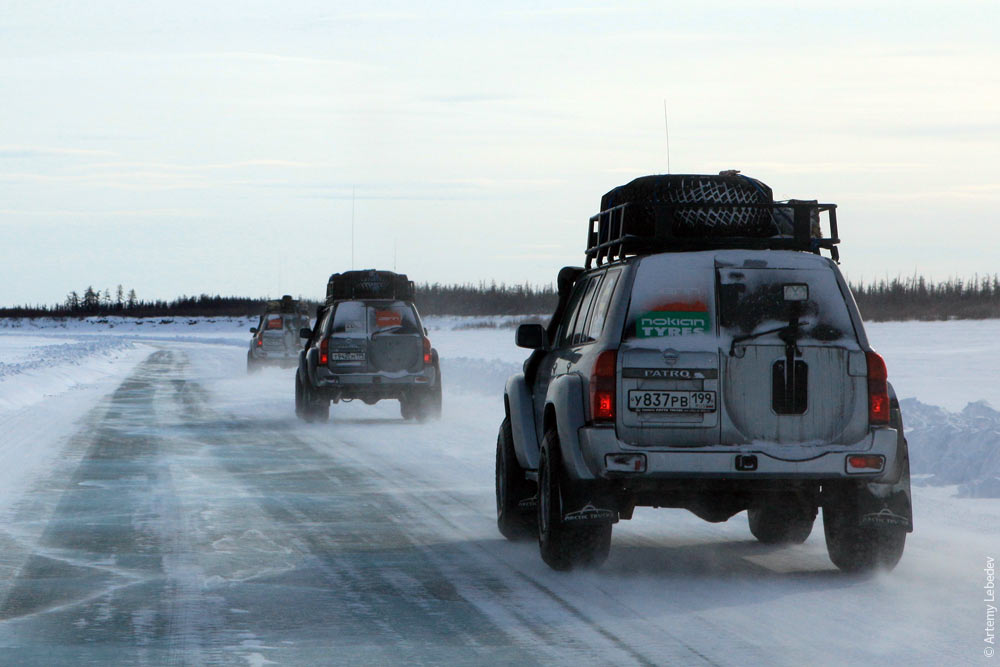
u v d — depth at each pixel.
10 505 29.06
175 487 32.44
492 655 15.37
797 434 19.28
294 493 31.28
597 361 19.41
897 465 19.70
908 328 196.88
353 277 59.38
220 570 21.14
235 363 133.00
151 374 105.75
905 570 20.73
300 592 19.30
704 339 19.38
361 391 53.12
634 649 15.56
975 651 15.32
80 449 42.56
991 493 29.33
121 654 15.55
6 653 15.59
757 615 17.44
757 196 21.98
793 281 19.62
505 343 166.75
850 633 16.30
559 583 19.94
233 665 15.02
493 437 47.00
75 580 20.28
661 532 25.41
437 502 29.77
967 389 66.12
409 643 16.02
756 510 23.84
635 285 19.62
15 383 75.06
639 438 19.20
